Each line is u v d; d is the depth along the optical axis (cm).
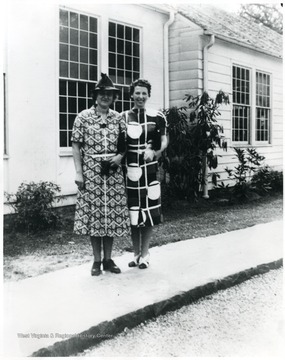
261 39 1045
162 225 612
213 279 360
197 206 767
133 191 371
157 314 308
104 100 351
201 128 769
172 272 378
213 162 781
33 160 579
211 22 899
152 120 371
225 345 270
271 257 430
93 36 664
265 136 1058
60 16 613
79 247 480
